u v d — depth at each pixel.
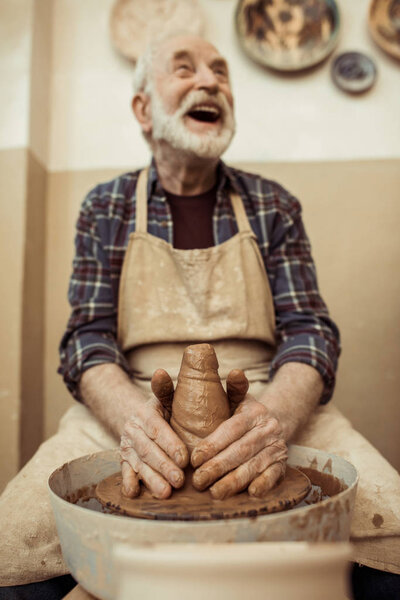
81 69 2.18
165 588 0.43
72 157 2.15
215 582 0.42
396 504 0.84
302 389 0.99
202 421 0.71
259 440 0.71
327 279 2.02
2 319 1.89
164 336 1.15
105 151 2.14
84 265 1.26
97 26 2.20
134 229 1.27
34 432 1.97
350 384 1.98
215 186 1.36
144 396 1.00
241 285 1.19
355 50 2.10
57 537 0.83
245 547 0.43
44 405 2.05
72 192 2.13
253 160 2.08
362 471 0.92
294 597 0.42
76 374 1.10
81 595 0.65
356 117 2.09
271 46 2.11
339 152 2.07
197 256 1.19
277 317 1.25
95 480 0.83
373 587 0.82
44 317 2.08
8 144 1.96
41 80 2.10
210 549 0.43
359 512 0.85
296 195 2.06
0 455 1.83
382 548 0.82
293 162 2.07
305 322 1.19
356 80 2.07
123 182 1.33
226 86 1.33
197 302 1.17
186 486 0.67
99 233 1.26
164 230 1.26
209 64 1.32
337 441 1.02
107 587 0.59
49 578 0.81
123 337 1.21
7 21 2.04
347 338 1.99
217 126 1.28
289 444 0.91
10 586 0.79
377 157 2.06
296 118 2.10
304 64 2.07
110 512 0.65
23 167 1.94
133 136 2.14
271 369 1.11
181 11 2.13
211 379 0.73
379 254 2.02
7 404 1.85
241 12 2.10
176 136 1.23
